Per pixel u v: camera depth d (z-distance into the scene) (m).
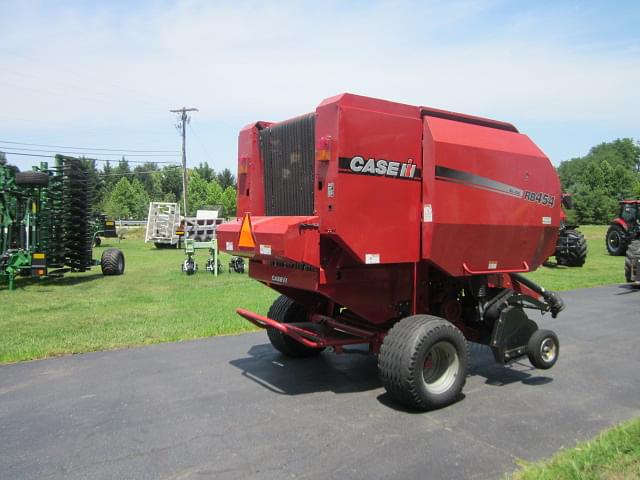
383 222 5.05
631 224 23.73
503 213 5.80
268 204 6.02
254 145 6.10
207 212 27.23
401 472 3.72
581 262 18.62
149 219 32.41
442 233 5.32
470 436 4.36
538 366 6.06
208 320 8.96
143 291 12.72
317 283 5.09
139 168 111.31
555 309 6.52
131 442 4.23
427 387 4.92
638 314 9.97
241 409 4.98
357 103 4.86
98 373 6.08
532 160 6.11
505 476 3.60
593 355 7.04
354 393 5.46
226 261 21.31
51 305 10.60
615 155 124.31
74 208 15.32
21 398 5.25
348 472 3.73
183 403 5.13
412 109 5.29
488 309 5.91
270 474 3.70
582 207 62.19
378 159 4.99
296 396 5.36
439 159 5.24
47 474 3.71
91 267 17.19
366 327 5.92
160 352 7.04
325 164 4.83
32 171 13.24
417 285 5.73
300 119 5.42
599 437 4.20
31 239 13.87
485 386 5.74
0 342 7.38
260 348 7.30
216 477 3.66
